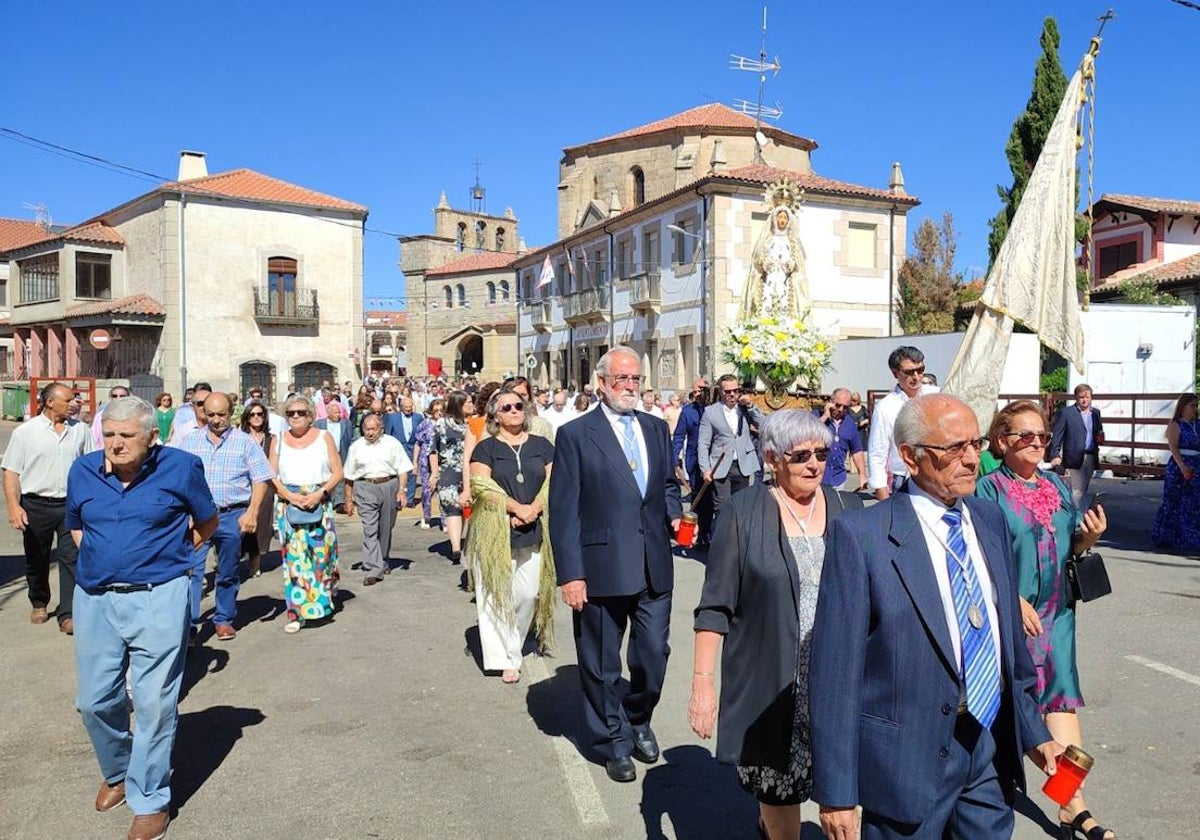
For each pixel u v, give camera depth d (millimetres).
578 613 4945
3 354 47250
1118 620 7422
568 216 40344
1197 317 23266
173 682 4164
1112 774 4543
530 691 6078
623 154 38281
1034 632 3854
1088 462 11383
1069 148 10117
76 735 5281
